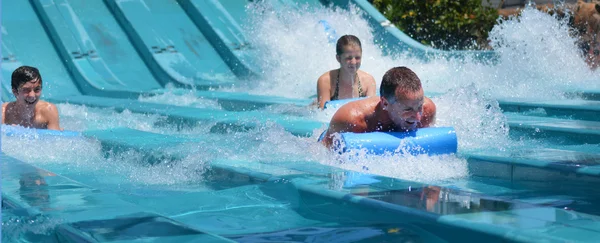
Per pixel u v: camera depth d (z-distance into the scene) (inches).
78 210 120.6
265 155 185.2
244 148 195.0
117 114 327.9
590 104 260.2
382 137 170.9
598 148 193.9
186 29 506.0
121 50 479.8
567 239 92.1
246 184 158.4
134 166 193.0
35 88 259.1
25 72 256.5
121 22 508.4
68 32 479.5
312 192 135.9
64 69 457.7
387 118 176.7
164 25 504.1
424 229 110.5
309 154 182.1
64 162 203.0
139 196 151.8
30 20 493.7
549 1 582.2
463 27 592.1
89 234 103.4
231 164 170.9
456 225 104.6
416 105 168.4
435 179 164.4
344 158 167.9
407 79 167.3
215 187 158.7
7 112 263.0
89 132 241.4
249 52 474.3
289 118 257.4
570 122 228.4
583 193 152.8
